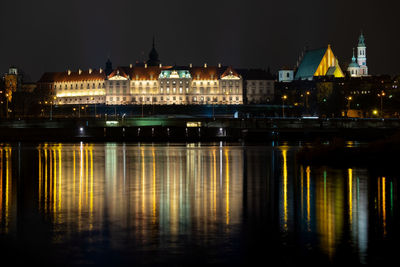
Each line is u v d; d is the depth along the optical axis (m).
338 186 95.81
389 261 54.19
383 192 89.00
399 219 69.12
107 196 89.06
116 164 147.50
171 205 80.44
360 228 65.00
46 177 116.62
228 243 60.00
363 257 55.25
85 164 147.38
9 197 88.00
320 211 74.44
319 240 60.59
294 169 125.88
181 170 131.38
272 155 177.25
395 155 131.38
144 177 116.62
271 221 69.19
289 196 87.38
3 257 56.16
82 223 68.75
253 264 54.03
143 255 56.59
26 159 163.75
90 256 56.31
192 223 68.50
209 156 174.88
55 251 57.84
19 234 63.81
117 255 56.59
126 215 73.25
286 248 58.12
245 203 81.75
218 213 74.25
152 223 68.62
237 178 113.44
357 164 127.69
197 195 89.88
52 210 76.81
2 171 128.88
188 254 56.75
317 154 135.62
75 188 98.69
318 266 53.31
